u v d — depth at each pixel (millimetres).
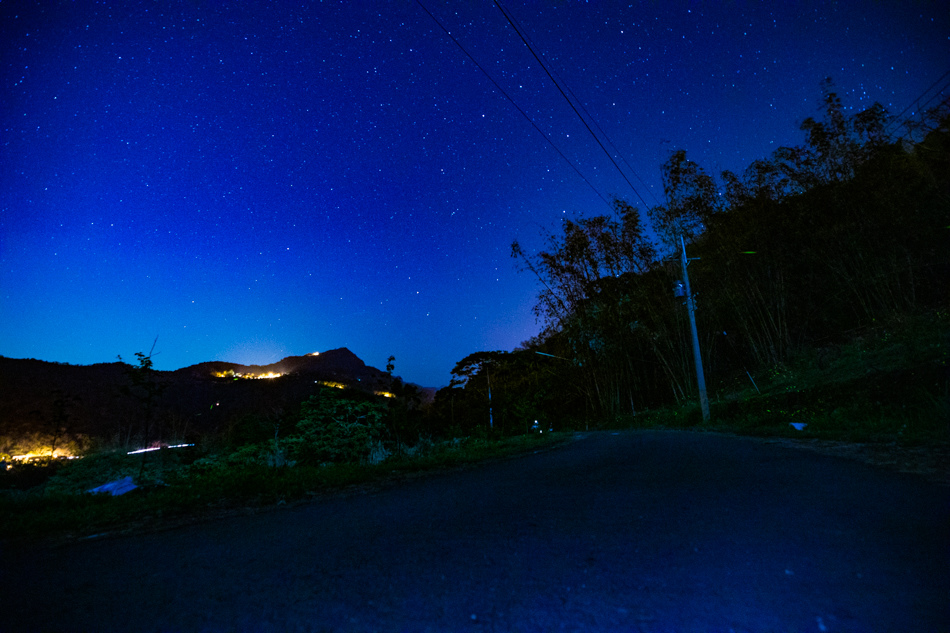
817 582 2080
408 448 13719
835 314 20562
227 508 5504
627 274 27047
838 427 9242
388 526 4008
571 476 6504
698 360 18391
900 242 16750
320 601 2309
